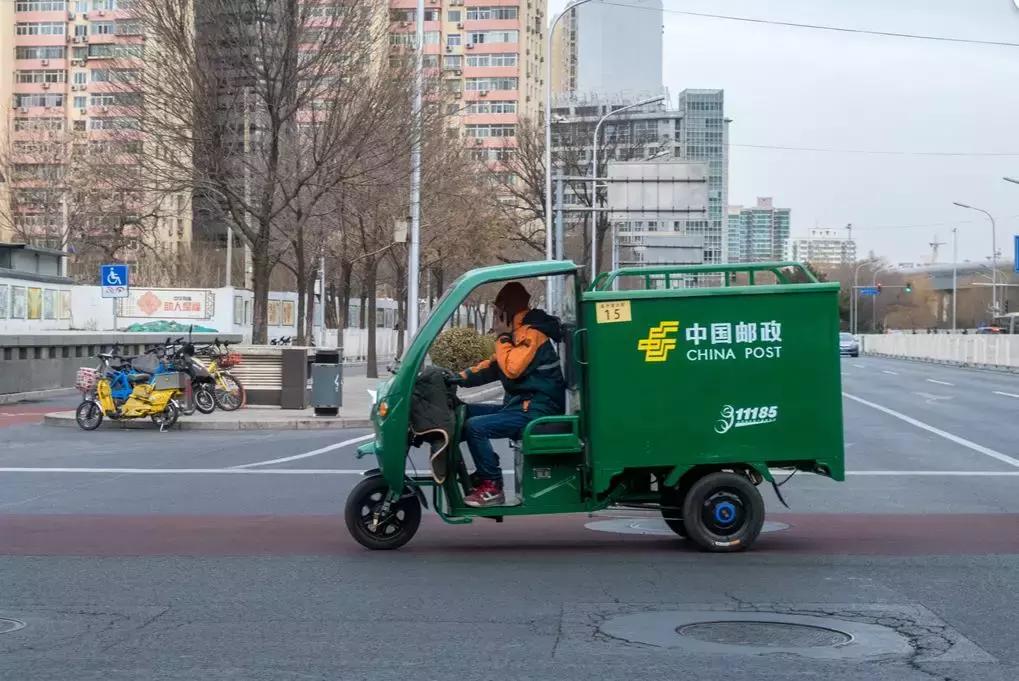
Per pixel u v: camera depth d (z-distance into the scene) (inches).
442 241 1648.6
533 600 313.9
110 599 315.6
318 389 933.8
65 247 2442.2
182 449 735.7
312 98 1099.3
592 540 416.8
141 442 781.3
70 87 4227.4
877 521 458.6
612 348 370.9
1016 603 309.3
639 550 393.7
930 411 1088.8
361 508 391.9
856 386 1535.4
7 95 4232.3
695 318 371.9
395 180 1189.1
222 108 1081.4
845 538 415.8
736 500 381.1
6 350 1134.4
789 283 385.4
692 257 1991.9
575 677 239.9
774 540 411.5
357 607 305.4
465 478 385.7
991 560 371.2
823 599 314.3
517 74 4574.3
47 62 4222.4
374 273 1568.7
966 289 5113.2
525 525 453.7
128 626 285.3
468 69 4589.1
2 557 378.0
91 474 608.4
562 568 359.9
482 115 4586.6
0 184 2640.3
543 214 2233.0
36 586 332.5
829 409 373.7
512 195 2333.9
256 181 1135.0
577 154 2269.9
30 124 3361.2
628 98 4288.9
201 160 1077.1
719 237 7593.5
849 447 765.3
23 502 508.1
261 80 1097.4
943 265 5295.3
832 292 373.4
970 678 238.5
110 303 2194.9
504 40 4576.8
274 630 280.8
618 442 370.9
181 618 293.4
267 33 1071.6
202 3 1074.7
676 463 372.5
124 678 240.7
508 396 390.3
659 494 389.4
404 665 249.1
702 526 381.7
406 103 1155.3
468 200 1713.8
